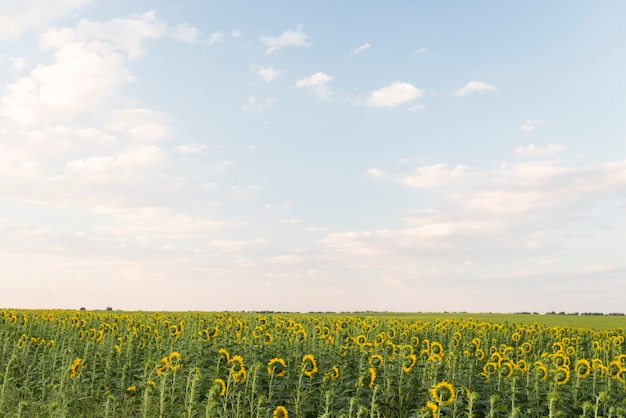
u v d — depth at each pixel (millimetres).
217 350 18172
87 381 17781
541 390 15219
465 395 14336
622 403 14508
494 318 60031
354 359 18359
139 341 22500
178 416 12562
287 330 22484
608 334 31641
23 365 20516
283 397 14781
